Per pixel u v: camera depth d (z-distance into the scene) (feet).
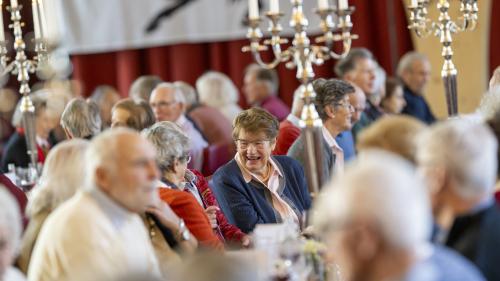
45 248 21.89
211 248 26.18
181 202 26.61
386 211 15.07
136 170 21.89
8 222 19.63
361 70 42.22
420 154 18.88
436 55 52.95
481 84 52.49
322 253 22.89
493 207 19.35
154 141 27.37
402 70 46.75
